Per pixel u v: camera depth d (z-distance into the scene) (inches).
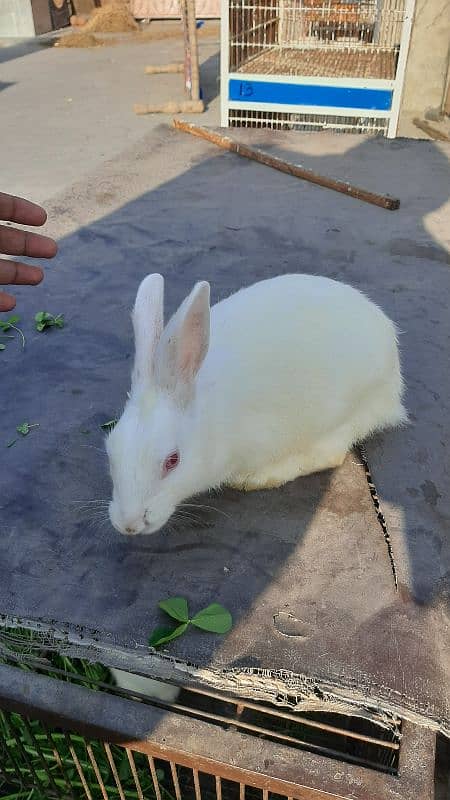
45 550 22.5
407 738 17.2
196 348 19.9
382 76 58.7
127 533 19.8
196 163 51.0
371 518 23.5
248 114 63.8
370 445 26.1
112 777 21.9
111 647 19.5
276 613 20.3
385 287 36.1
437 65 77.1
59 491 24.7
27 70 98.4
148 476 19.3
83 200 45.8
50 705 17.5
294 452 24.1
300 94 60.3
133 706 17.3
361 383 23.8
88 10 129.7
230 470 23.3
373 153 52.4
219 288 35.9
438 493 24.2
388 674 18.6
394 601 20.6
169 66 93.0
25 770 21.9
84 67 98.8
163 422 19.6
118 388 29.5
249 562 21.9
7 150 64.1
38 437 27.0
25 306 35.1
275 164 49.3
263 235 41.2
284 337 22.5
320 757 16.3
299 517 23.5
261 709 18.3
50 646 19.7
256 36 64.8
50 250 22.1
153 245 40.3
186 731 16.8
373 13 65.6
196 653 19.3
